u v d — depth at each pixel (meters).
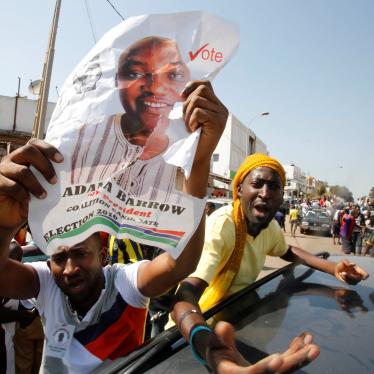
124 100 0.89
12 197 0.85
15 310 1.91
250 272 1.86
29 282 1.48
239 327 1.30
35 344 2.33
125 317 1.45
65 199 0.89
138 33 0.90
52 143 0.87
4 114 16.64
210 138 0.95
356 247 11.83
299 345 0.74
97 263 1.44
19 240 2.61
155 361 1.11
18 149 0.84
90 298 1.45
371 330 1.27
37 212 0.87
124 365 1.13
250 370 0.72
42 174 0.85
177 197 1.00
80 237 0.93
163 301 2.14
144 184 0.98
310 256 2.05
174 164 0.90
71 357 1.39
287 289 1.65
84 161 0.88
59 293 1.48
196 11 0.90
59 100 0.89
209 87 0.92
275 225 2.12
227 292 1.78
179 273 1.33
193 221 1.00
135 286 1.45
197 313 1.18
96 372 1.18
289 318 1.36
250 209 1.78
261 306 1.47
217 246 1.60
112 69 0.89
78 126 0.87
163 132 0.92
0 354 1.88
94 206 0.94
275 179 1.78
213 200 10.74
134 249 2.64
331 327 1.29
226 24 0.91
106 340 1.41
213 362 0.84
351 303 1.50
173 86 0.92
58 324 1.43
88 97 0.88
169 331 1.25
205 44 0.92
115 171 0.91
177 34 0.91
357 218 13.13
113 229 0.97
